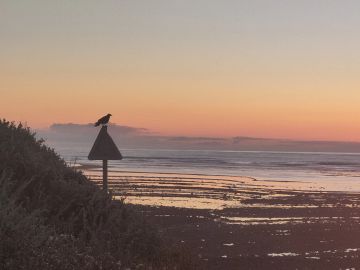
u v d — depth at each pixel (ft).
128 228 31.04
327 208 95.61
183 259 33.24
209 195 120.47
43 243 22.43
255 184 163.12
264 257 48.52
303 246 55.47
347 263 46.78
